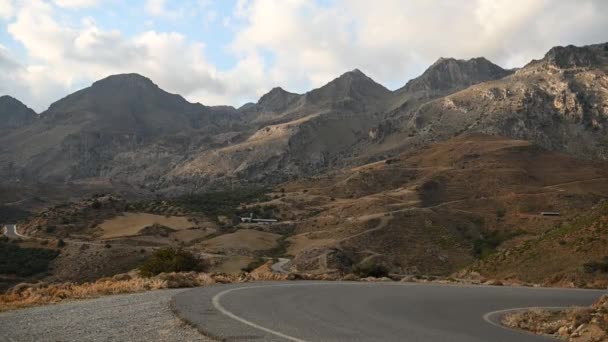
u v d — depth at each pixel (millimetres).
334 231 140125
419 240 120562
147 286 19250
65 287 19453
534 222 134125
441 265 107625
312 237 141250
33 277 99938
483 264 52906
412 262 107188
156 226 155375
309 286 22328
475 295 22750
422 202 175250
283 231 162375
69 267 105062
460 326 13234
